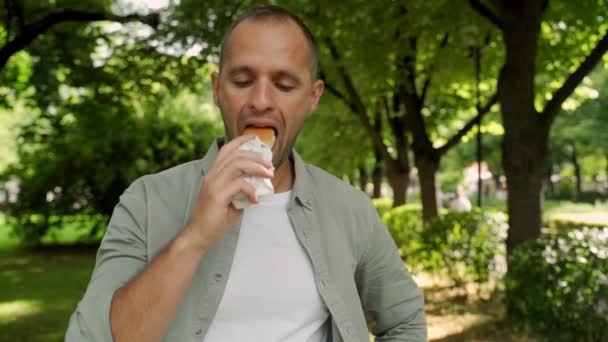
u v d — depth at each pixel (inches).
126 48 423.5
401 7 350.3
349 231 68.0
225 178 46.8
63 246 650.8
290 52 58.4
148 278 47.9
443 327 282.7
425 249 362.9
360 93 502.3
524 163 284.2
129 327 48.1
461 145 1459.2
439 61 444.5
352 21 371.6
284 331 62.7
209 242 47.9
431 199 455.5
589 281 222.1
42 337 271.7
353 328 64.5
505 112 289.1
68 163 593.9
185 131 620.7
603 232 247.8
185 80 415.2
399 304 71.5
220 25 356.8
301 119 61.1
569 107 580.1
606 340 219.5
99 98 463.2
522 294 253.4
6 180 619.8
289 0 360.2
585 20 363.9
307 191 65.2
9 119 1284.4
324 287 63.4
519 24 279.4
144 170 598.9
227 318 61.6
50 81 472.1
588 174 1720.0
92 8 377.4
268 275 62.2
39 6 397.7
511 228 289.6
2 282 428.1
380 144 506.3
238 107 58.7
